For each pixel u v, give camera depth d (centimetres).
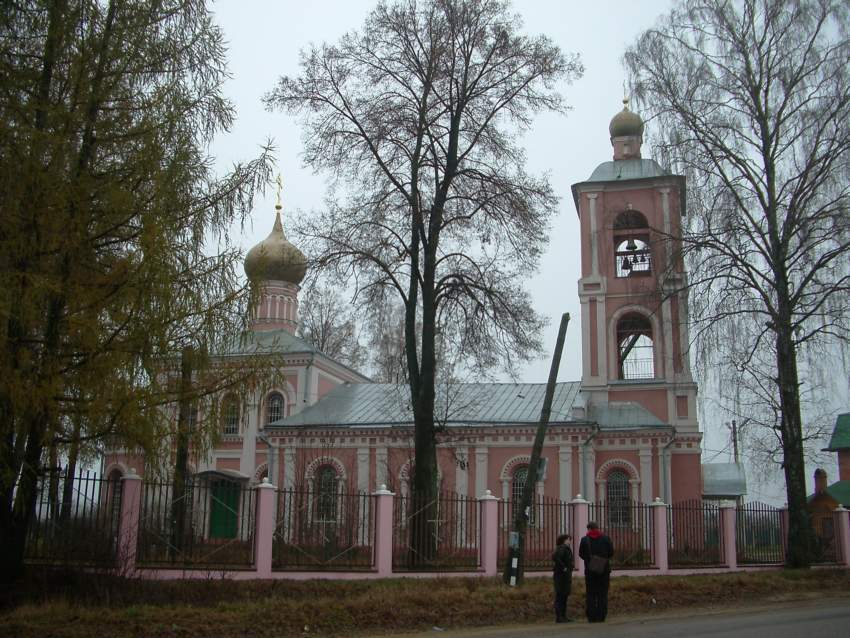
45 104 1331
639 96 2588
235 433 4241
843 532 2697
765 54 2523
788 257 2419
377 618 1606
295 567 1931
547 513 2534
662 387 3775
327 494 2108
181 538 1844
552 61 2647
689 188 2511
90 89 1375
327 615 1563
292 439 3934
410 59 2616
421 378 2569
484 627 1659
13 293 1193
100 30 1409
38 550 1639
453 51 2598
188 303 1369
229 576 1792
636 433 3606
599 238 3281
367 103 2636
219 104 1521
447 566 2170
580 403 3738
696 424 3731
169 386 1420
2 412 1229
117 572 1612
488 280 2641
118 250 1395
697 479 3694
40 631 1278
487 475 3659
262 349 1560
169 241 1352
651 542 2458
